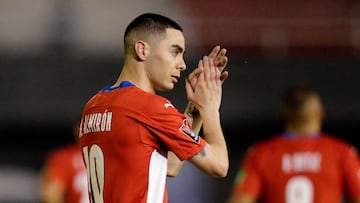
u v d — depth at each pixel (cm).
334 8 4231
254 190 1895
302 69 3784
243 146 3844
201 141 1259
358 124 3766
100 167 1273
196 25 4056
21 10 4081
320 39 4019
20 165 3850
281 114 1917
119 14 4209
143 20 1283
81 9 4159
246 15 4225
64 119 3797
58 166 2456
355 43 4012
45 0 4134
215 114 1284
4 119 3775
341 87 3766
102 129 1270
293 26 4022
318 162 1869
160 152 1259
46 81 3788
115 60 3825
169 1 4400
